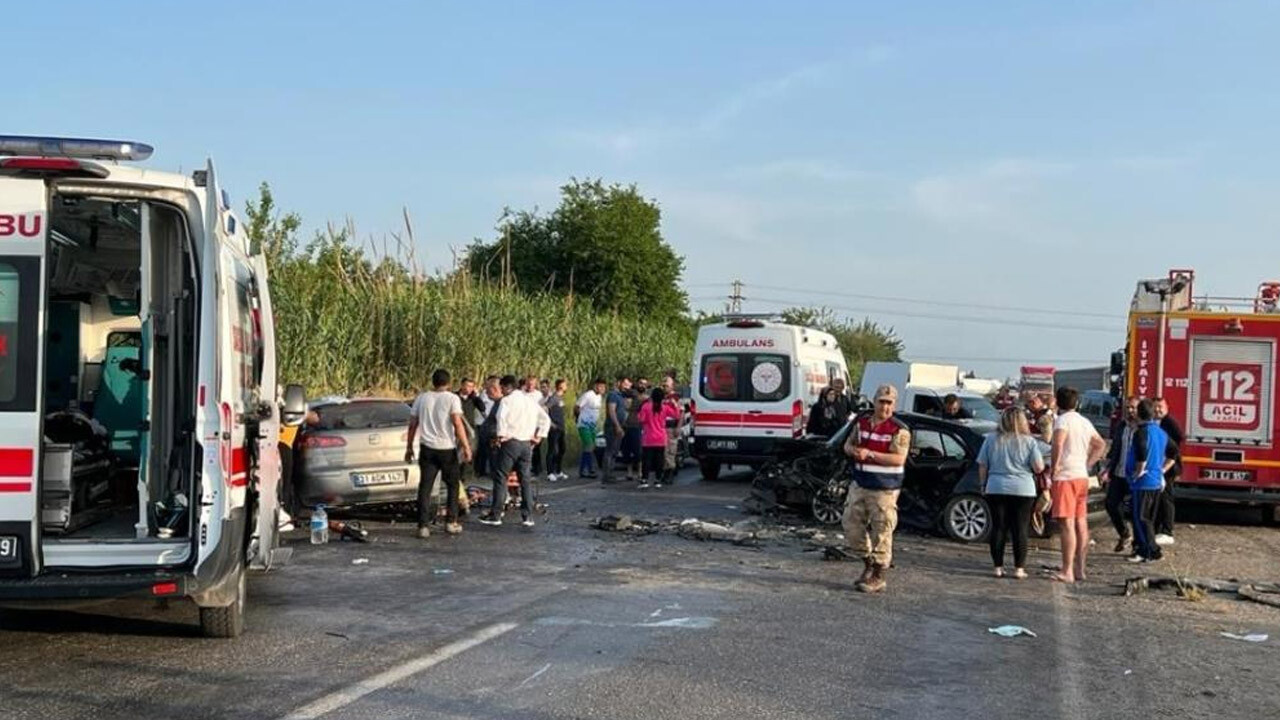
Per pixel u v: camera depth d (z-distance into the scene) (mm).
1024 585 11203
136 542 6992
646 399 21203
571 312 34000
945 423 14516
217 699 6531
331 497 13688
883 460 10539
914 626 9078
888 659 7918
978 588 10938
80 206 7781
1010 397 27828
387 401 14766
